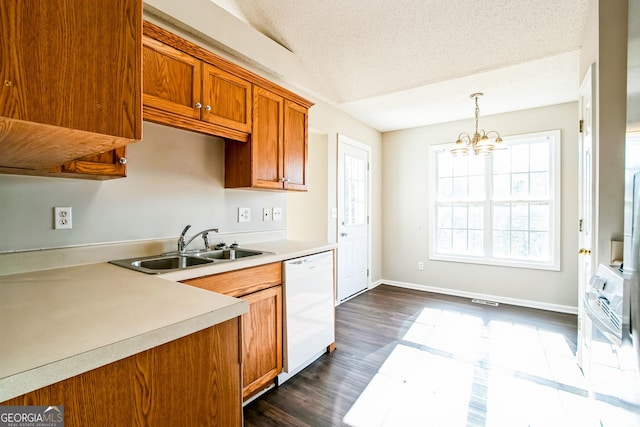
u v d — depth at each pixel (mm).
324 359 2311
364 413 1700
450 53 2555
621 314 1067
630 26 1094
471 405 1767
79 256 1557
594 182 1777
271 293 1874
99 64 758
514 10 2078
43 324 785
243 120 2006
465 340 2641
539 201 3590
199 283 1484
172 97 1604
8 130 705
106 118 768
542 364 2229
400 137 4562
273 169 2250
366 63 2822
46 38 672
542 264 3518
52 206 1477
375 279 4566
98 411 682
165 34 1560
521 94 3193
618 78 1646
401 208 4555
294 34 2582
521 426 1595
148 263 1734
